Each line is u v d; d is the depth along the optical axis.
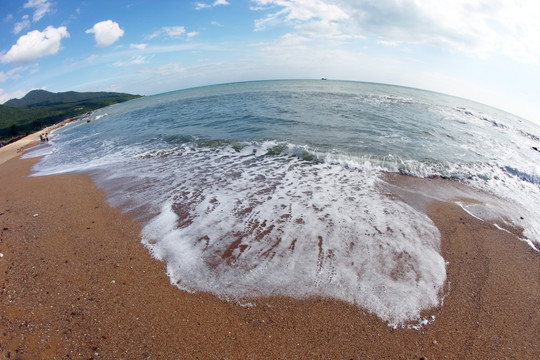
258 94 37.59
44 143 22.61
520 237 5.81
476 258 5.10
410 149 11.12
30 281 4.74
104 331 3.76
